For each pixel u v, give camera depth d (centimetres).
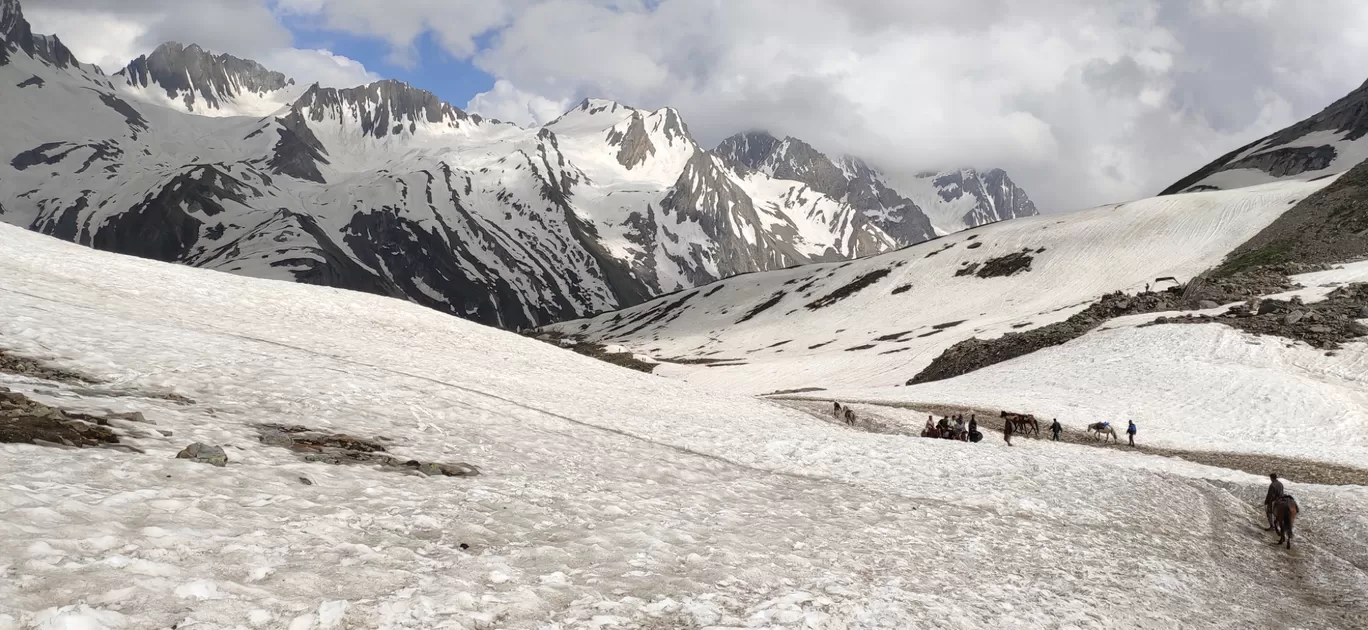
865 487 2245
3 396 1327
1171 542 1989
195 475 1115
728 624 851
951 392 6638
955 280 15700
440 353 4534
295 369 2502
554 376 4616
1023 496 2289
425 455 1664
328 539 932
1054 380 6594
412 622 715
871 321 14888
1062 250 15150
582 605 846
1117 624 1171
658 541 1178
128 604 636
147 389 1862
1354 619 1487
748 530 1411
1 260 3900
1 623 541
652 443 2623
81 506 848
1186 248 13512
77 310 2920
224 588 707
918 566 1309
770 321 17212
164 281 4612
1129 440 4659
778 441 2991
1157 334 7112
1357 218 10406
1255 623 1361
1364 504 2670
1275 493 2361
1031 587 1288
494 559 969
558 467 1819
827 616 919
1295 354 6281
